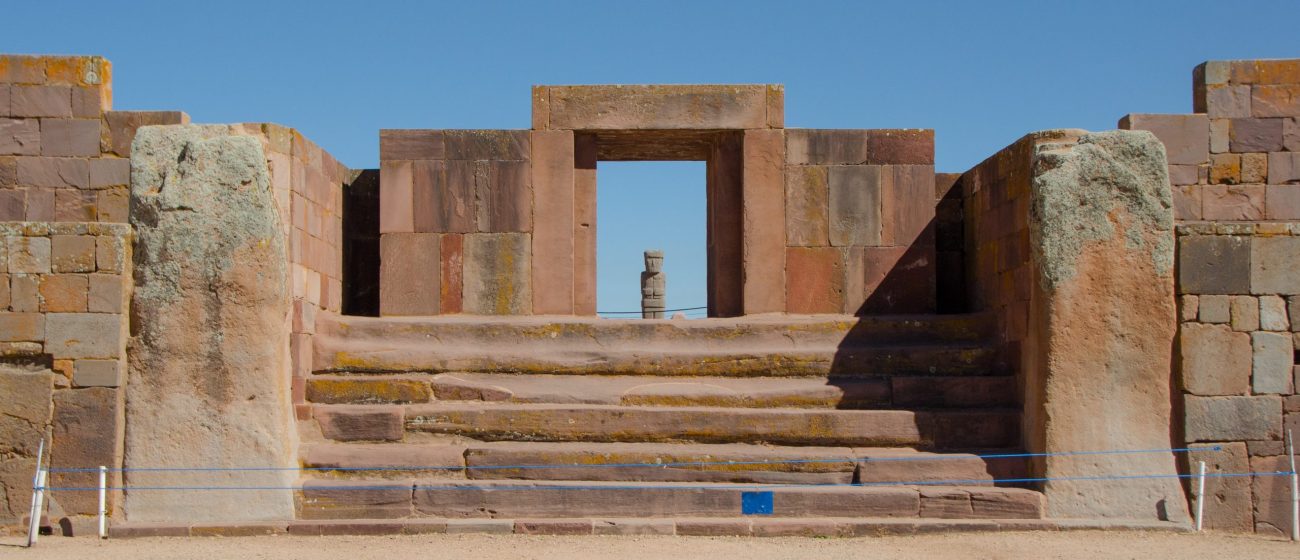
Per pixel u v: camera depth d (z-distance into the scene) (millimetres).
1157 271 10172
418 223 12883
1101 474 9992
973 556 8734
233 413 9898
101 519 9523
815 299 12875
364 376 11234
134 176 10156
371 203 13602
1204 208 12828
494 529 9422
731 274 13148
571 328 11648
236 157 10078
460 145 12922
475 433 10531
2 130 13102
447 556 8641
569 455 10188
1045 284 10172
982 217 12430
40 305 9922
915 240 12969
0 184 13062
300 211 11305
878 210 12969
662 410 10594
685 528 9430
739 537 9359
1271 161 12867
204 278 9969
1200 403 10172
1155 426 10078
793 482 10109
